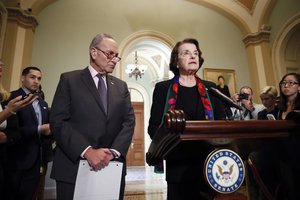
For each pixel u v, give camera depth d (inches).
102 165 57.2
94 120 63.7
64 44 214.5
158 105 65.1
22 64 191.3
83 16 225.0
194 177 50.0
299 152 39.2
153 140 48.0
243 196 37.8
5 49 186.1
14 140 81.8
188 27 249.6
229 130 35.6
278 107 113.3
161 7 247.1
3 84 179.6
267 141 41.5
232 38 261.3
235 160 38.8
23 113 99.0
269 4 244.2
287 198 45.7
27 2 206.4
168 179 53.0
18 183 92.2
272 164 50.2
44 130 95.9
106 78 72.9
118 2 236.5
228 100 57.0
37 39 209.3
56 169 60.2
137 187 208.1
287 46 241.1
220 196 37.2
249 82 252.1
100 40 69.2
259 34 251.4
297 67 244.5
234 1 259.0
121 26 231.1
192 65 65.5
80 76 68.9
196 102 63.3
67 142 59.0
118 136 66.7
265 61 243.9
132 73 357.7
